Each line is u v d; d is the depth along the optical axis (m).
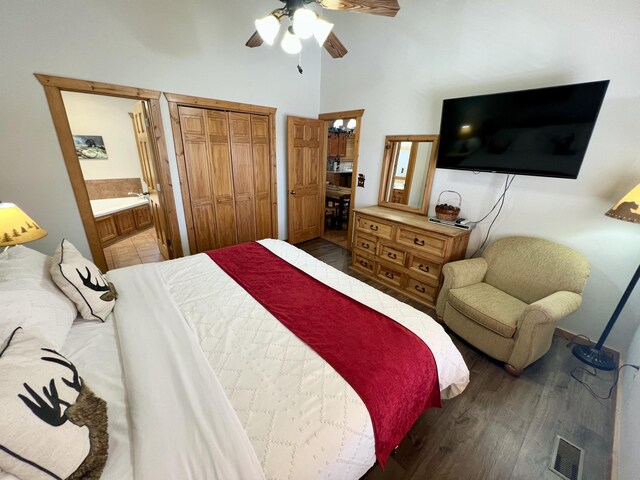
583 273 1.92
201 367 1.08
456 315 2.20
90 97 4.32
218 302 1.57
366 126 3.56
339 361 1.15
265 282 1.81
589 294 2.17
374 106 3.41
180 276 1.87
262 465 0.77
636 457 1.13
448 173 2.83
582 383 1.85
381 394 1.04
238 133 3.47
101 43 2.40
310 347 1.23
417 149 3.08
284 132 3.93
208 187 3.38
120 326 1.32
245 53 3.26
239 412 0.91
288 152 3.90
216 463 0.76
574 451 1.42
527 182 2.32
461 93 2.62
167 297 1.59
